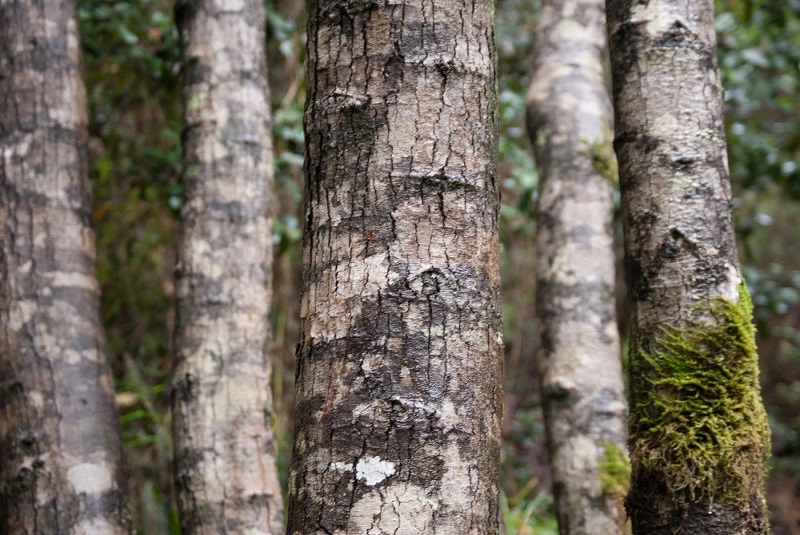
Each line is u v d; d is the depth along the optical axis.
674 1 1.66
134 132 4.12
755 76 4.92
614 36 1.72
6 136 2.24
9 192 2.20
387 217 1.16
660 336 1.53
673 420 1.48
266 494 2.33
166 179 3.90
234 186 2.50
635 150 1.63
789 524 5.90
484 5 1.28
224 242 2.46
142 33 3.65
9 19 2.32
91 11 3.45
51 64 2.32
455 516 1.10
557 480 2.31
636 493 1.52
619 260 4.96
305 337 1.20
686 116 1.60
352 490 1.09
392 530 1.07
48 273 2.17
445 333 1.14
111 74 3.92
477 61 1.24
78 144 2.34
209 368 2.37
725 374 1.47
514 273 5.96
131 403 3.66
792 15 4.37
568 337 2.38
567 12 2.71
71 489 2.04
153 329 4.36
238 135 2.54
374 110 1.19
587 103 2.58
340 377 1.13
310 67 1.28
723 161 1.61
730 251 1.55
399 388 1.11
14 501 2.04
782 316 7.80
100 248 4.16
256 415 2.38
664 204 1.57
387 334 1.13
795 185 4.61
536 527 3.69
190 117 2.56
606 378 2.34
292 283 4.32
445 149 1.19
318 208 1.22
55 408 2.08
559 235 2.47
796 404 7.66
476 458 1.14
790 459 6.71
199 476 2.31
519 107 4.50
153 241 4.28
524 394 6.35
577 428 2.29
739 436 1.45
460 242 1.18
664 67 1.63
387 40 1.20
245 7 2.64
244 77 2.59
